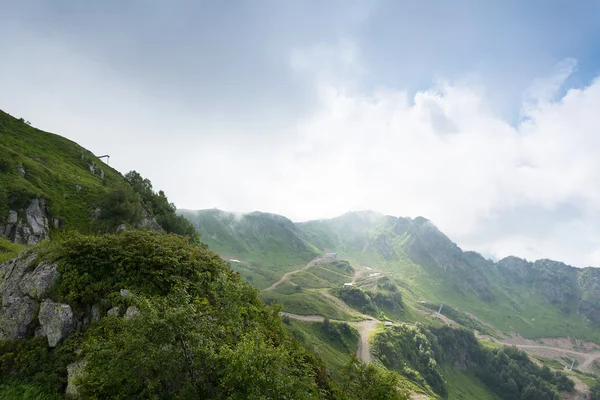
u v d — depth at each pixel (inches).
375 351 6269.7
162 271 729.0
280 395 489.1
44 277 640.4
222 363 511.2
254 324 818.8
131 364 461.1
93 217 2967.5
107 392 480.4
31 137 4485.7
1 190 2484.0
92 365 487.8
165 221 3326.8
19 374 545.0
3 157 2829.7
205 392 494.9
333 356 5113.2
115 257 697.0
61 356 562.3
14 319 605.3
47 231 2583.7
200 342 500.1
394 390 797.2
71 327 603.8
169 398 508.4
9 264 723.4
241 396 469.1
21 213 2507.4
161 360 458.0
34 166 3166.8
